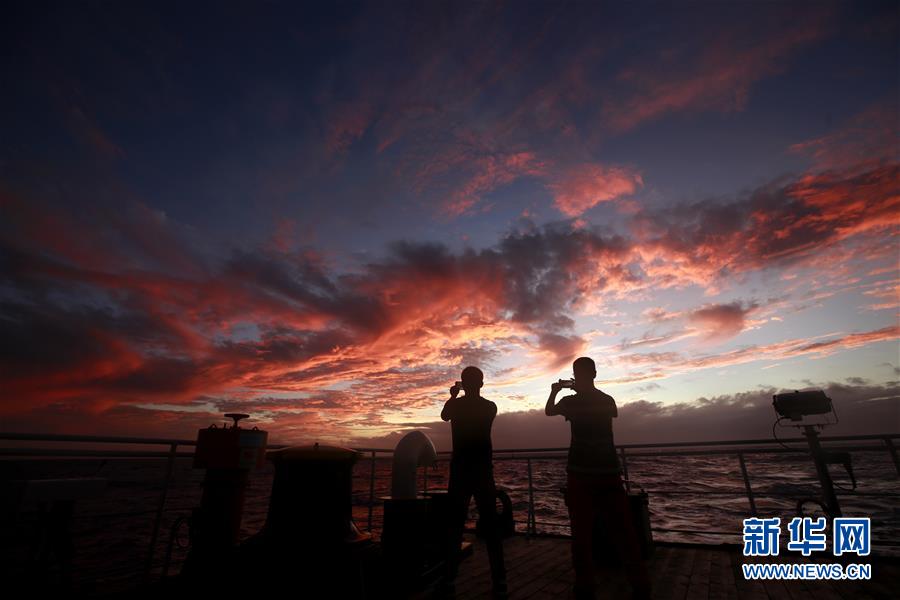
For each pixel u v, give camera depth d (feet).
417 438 12.85
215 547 10.15
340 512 9.39
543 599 10.26
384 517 11.42
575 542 8.98
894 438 13.12
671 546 15.28
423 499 11.45
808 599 10.07
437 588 10.06
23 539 7.54
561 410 9.87
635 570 8.40
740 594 10.54
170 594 8.98
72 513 8.29
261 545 8.86
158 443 10.55
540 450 18.88
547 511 57.72
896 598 10.02
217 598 8.63
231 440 10.84
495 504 10.08
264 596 8.27
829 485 13.61
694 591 10.77
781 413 14.73
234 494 10.75
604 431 9.38
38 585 7.52
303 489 9.26
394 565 10.32
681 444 16.21
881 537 28.53
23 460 7.88
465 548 14.46
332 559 8.67
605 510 8.91
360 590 8.74
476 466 10.18
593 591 8.64
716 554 14.15
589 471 9.06
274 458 9.75
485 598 10.27
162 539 44.57
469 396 11.02
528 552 15.29
